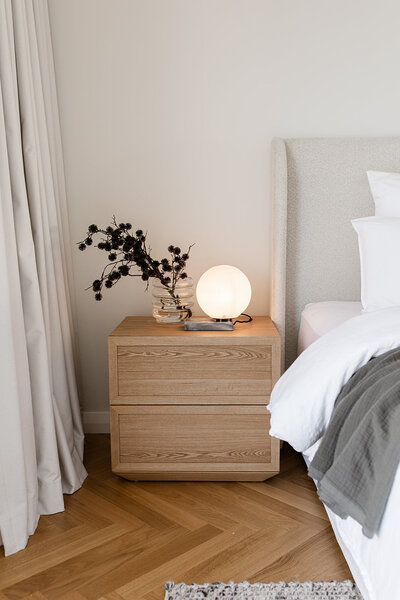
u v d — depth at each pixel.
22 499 1.86
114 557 1.80
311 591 1.59
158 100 2.60
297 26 2.55
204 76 2.59
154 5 2.55
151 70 2.59
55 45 2.58
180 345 2.21
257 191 2.65
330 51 2.57
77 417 2.44
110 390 2.25
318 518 2.01
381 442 1.26
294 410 1.66
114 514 2.07
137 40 2.57
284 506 2.10
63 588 1.65
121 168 2.65
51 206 2.29
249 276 2.71
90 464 2.49
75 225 2.69
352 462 1.29
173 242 2.69
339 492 1.28
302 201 2.57
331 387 1.65
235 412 2.23
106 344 2.78
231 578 1.68
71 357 2.42
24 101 2.03
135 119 2.62
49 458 2.07
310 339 2.30
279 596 1.57
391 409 1.31
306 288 2.63
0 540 1.87
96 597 1.61
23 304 2.00
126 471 2.27
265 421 2.23
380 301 2.13
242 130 2.62
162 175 2.65
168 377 2.23
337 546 1.84
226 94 2.60
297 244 2.60
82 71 2.59
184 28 2.56
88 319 2.76
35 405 2.04
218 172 2.64
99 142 2.64
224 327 2.29
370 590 1.21
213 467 2.26
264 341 2.19
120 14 2.56
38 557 1.81
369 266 2.20
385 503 1.18
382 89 2.58
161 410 2.24
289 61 2.57
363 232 2.26
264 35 2.56
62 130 2.63
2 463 1.82
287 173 2.56
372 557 1.19
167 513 2.07
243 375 2.22
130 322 2.48
